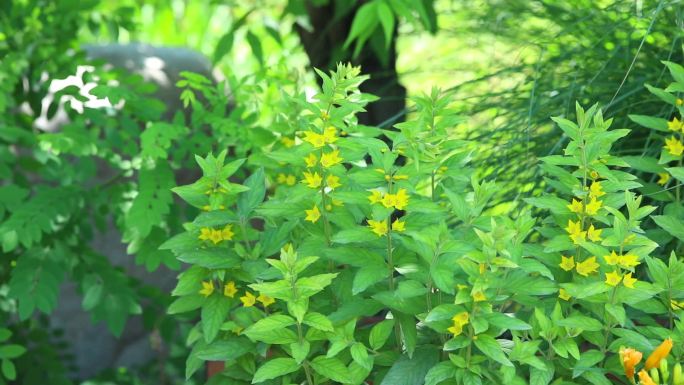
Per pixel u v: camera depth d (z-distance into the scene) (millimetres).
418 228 1403
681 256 1618
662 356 1347
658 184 1688
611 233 1420
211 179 1458
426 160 1435
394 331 1503
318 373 1460
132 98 2053
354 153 1404
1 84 2148
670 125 1500
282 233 1497
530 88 1989
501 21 2156
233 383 1513
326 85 1446
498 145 1898
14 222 2025
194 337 1595
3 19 2229
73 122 2223
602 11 1939
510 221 1376
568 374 1442
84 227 2221
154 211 1951
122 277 2217
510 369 1351
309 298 1486
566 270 1434
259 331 1360
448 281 1340
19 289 2088
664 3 1718
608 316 1395
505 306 1548
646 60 1857
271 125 1854
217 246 1512
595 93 1845
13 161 2143
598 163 1395
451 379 1399
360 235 1393
